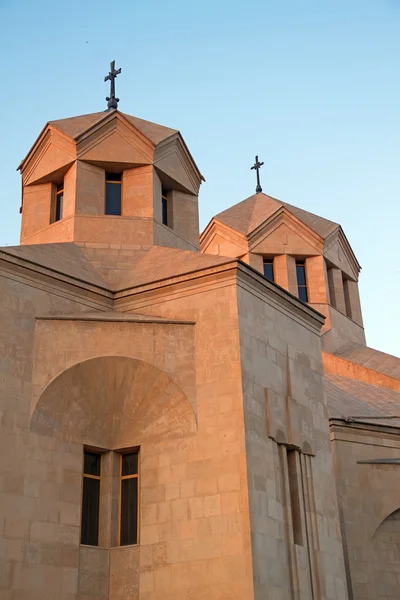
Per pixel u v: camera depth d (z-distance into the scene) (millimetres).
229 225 44125
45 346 24109
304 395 27000
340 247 46219
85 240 30547
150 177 32219
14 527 21719
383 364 41531
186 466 23766
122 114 32781
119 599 23359
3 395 22641
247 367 24344
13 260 24312
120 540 24422
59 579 22422
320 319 29281
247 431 23344
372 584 30688
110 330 24969
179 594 22469
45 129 32938
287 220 44375
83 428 24625
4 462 22031
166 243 31969
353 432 33000
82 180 31625
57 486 23250
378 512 31812
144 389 25000
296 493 25125
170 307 26094
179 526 23234
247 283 25625
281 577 22859
